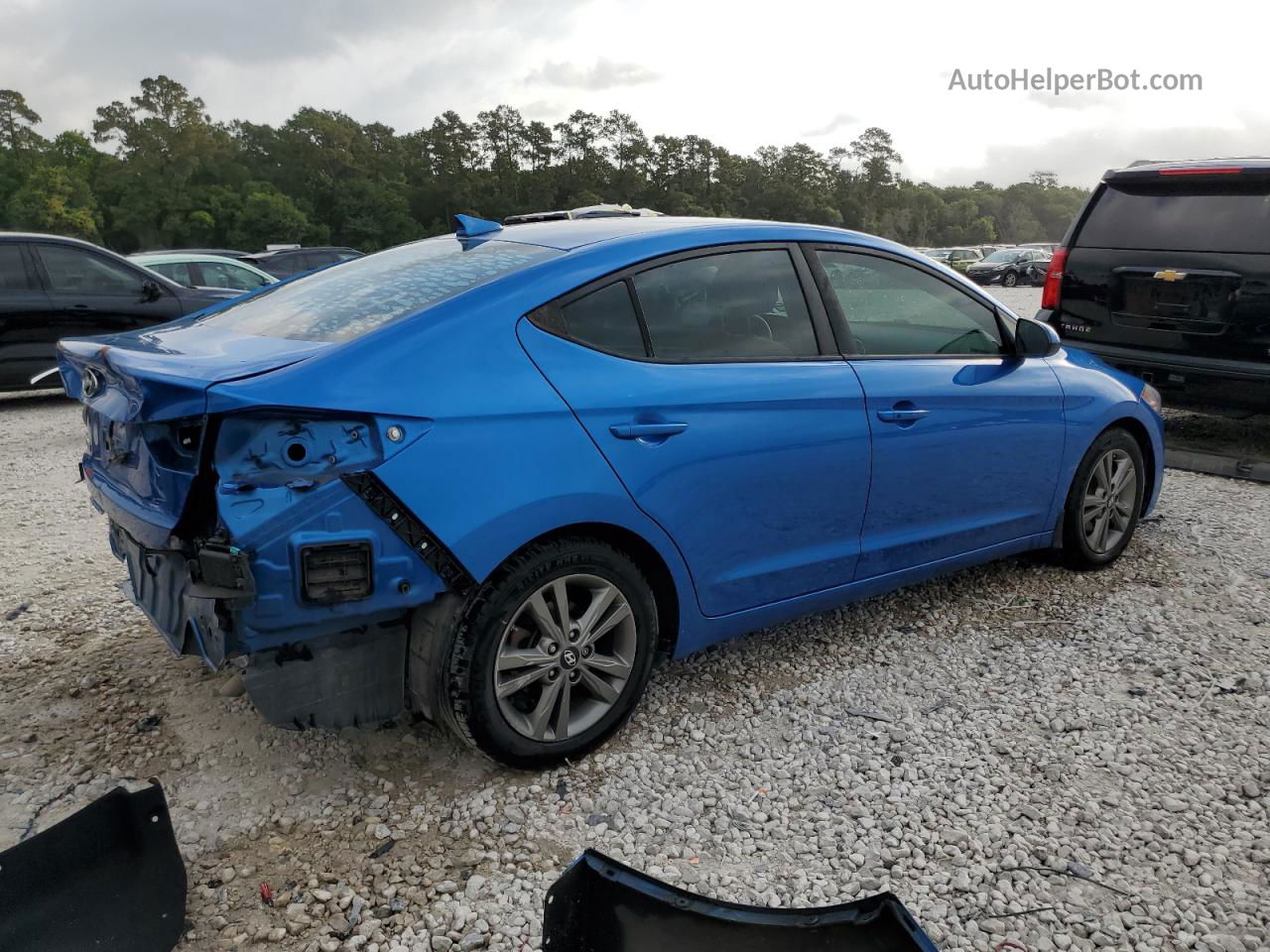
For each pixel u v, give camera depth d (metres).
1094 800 2.76
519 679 2.67
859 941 1.80
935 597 4.26
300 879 2.38
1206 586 4.38
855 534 3.46
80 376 2.99
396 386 2.38
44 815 2.61
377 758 2.91
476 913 2.27
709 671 3.54
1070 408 4.15
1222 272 6.09
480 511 2.46
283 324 2.82
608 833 2.59
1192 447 7.19
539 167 146.88
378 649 2.58
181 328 3.12
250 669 2.41
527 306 2.67
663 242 3.02
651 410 2.80
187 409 2.24
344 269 3.37
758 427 3.04
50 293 9.16
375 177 146.25
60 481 6.41
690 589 3.02
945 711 3.27
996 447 3.85
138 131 125.94
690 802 2.73
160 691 3.30
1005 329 3.99
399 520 2.36
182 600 2.55
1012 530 4.09
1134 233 6.53
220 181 133.25
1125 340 6.62
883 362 3.49
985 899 2.35
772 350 3.19
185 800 2.69
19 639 3.72
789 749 3.02
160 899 2.20
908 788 2.81
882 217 184.88
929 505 3.67
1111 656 3.67
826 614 4.08
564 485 2.60
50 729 3.05
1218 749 3.03
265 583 2.25
